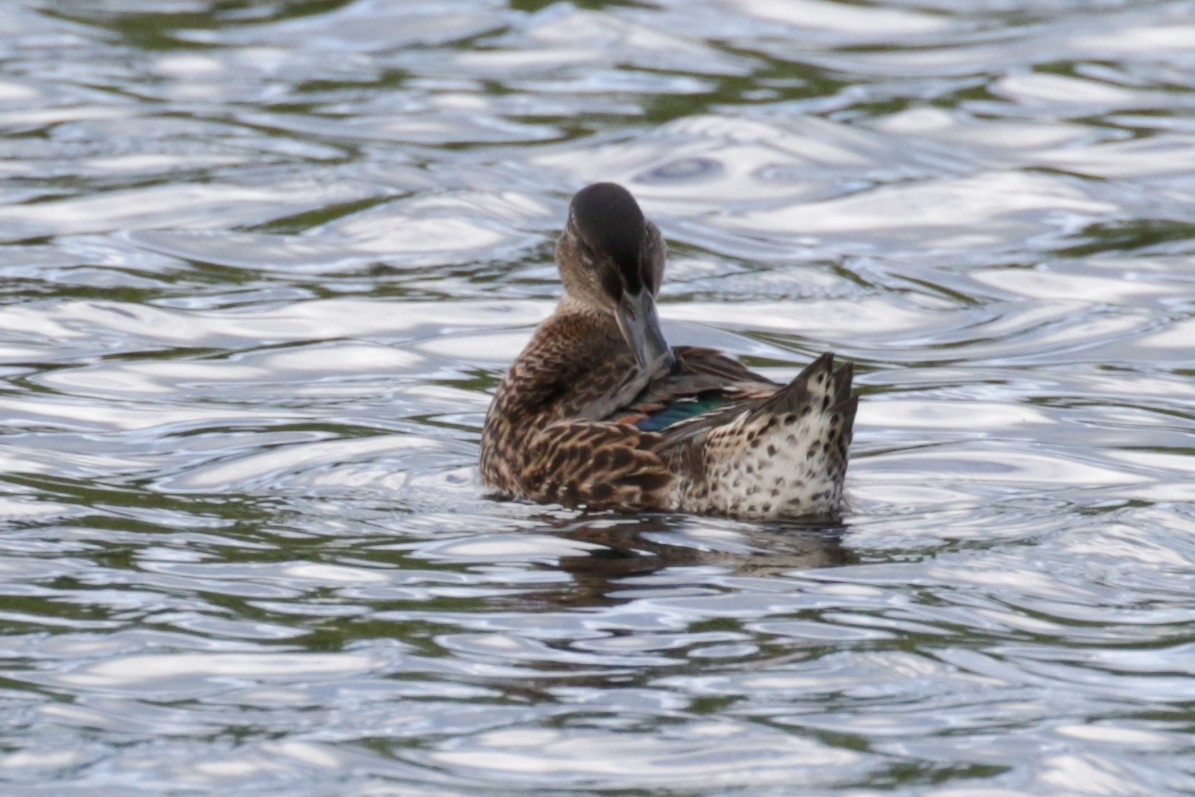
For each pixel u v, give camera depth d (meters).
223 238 20.12
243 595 10.47
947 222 21.12
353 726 8.68
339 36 28.77
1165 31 28.84
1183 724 8.66
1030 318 18.09
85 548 11.32
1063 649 9.59
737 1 30.58
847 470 13.31
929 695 8.99
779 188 22.25
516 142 23.70
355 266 19.45
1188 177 22.48
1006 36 28.73
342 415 15.02
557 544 11.49
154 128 23.88
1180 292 18.75
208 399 15.38
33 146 23.08
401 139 23.73
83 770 8.22
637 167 22.80
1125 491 12.77
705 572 10.87
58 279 18.64
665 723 8.70
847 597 10.38
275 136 23.70
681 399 12.81
